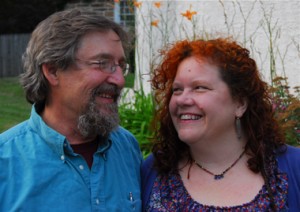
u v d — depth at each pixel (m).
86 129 2.52
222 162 2.78
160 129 2.91
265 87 2.83
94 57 2.49
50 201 2.44
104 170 2.65
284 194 2.64
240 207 2.61
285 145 2.82
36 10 19.50
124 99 6.04
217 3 6.55
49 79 2.53
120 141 2.92
